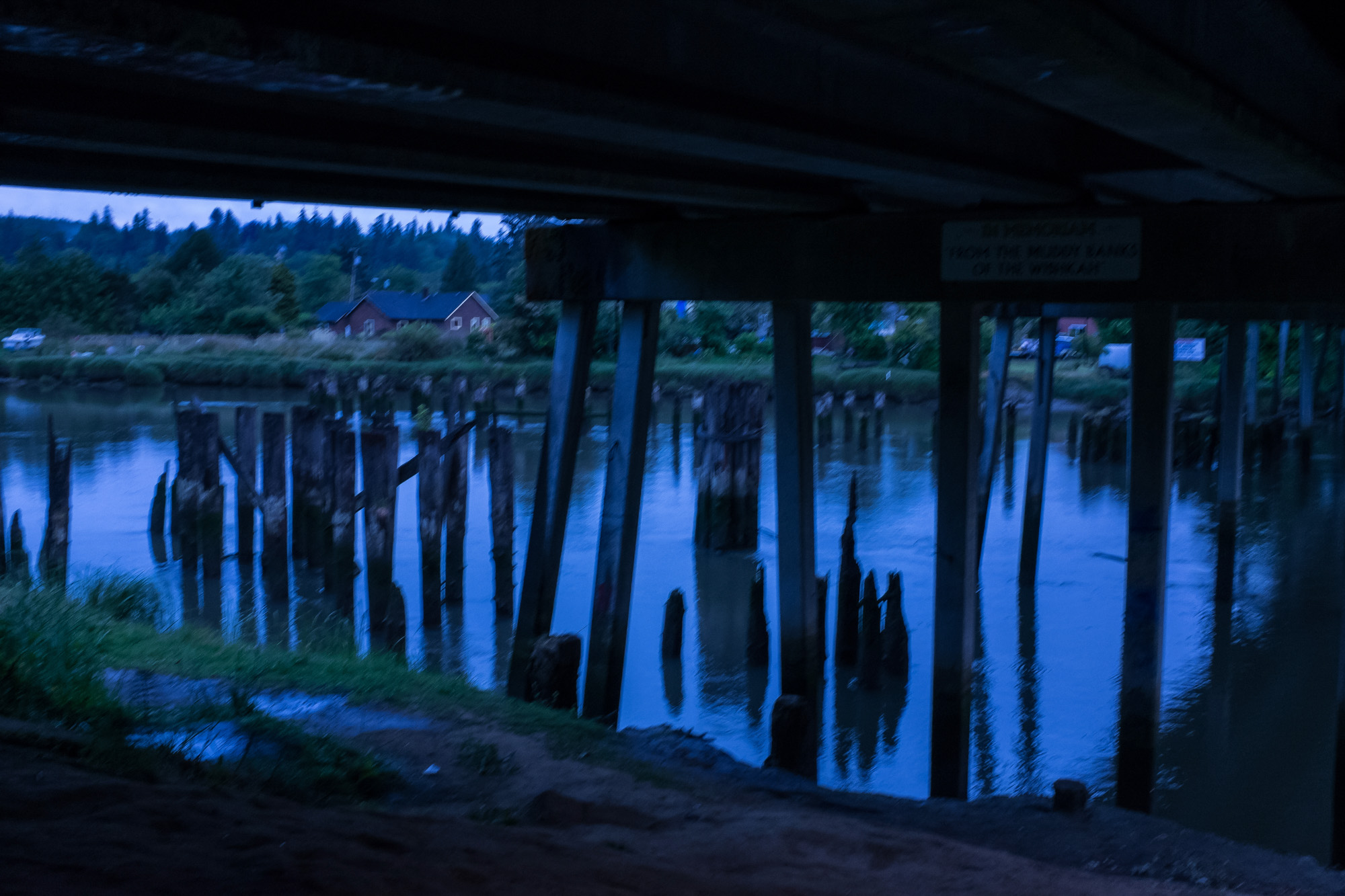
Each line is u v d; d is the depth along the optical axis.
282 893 3.62
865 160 7.74
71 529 26.97
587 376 12.67
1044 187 9.87
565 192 10.59
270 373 67.69
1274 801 12.89
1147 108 5.76
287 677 9.95
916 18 4.16
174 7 4.10
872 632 16.55
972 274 10.27
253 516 23.67
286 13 4.45
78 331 90.06
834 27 5.25
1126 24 4.74
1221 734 15.02
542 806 6.71
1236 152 7.20
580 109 5.77
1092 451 38.88
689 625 20.09
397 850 4.70
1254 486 35.09
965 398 10.45
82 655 8.78
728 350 73.25
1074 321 85.06
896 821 8.96
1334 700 16.23
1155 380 9.89
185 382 68.12
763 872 5.79
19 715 7.07
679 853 6.01
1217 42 5.77
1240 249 9.25
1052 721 15.47
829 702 16.27
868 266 10.73
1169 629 19.83
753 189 10.15
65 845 3.86
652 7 6.02
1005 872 6.64
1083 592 22.30
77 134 5.99
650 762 9.61
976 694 16.55
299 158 7.04
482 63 5.23
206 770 6.38
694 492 32.94
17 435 44.19
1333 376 55.69
